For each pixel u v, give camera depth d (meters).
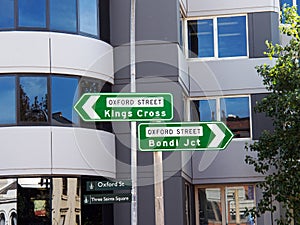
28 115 17.75
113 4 19.61
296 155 17.80
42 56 17.94
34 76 17.92
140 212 18.83
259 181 21.31
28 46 17.92
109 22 19.56
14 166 17.52
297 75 17.91
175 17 19.38
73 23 18.38
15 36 17.91
